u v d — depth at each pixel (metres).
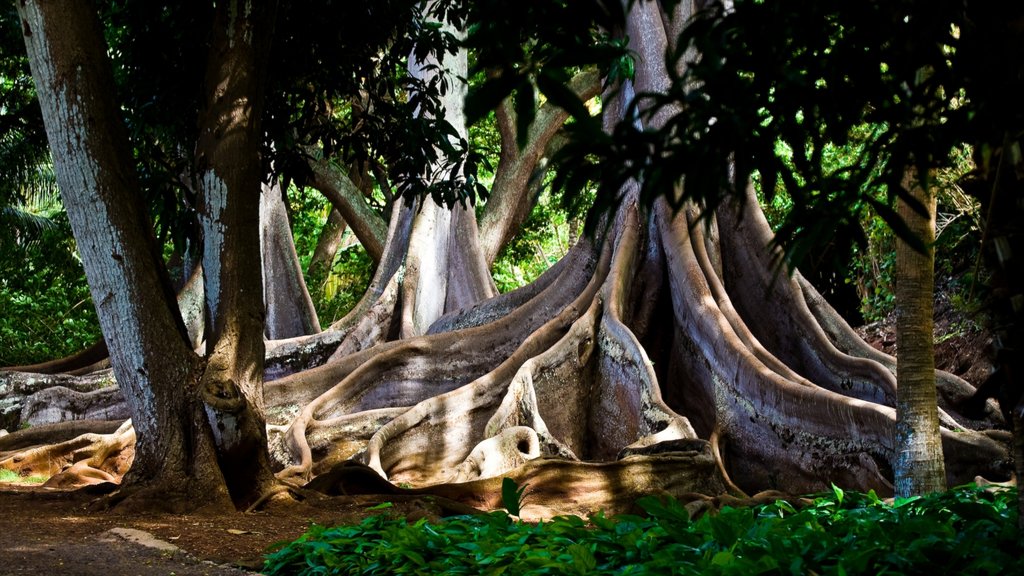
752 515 5.92
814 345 14.86
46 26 8.80
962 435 11.88
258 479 9.48
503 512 6.70
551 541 5.69
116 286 9.02
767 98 2.56
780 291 15.45
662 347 16.53
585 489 11.09
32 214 23.36
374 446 13.82
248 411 9.26
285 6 11.13
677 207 2.42
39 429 17.00
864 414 12.19
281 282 22.91
